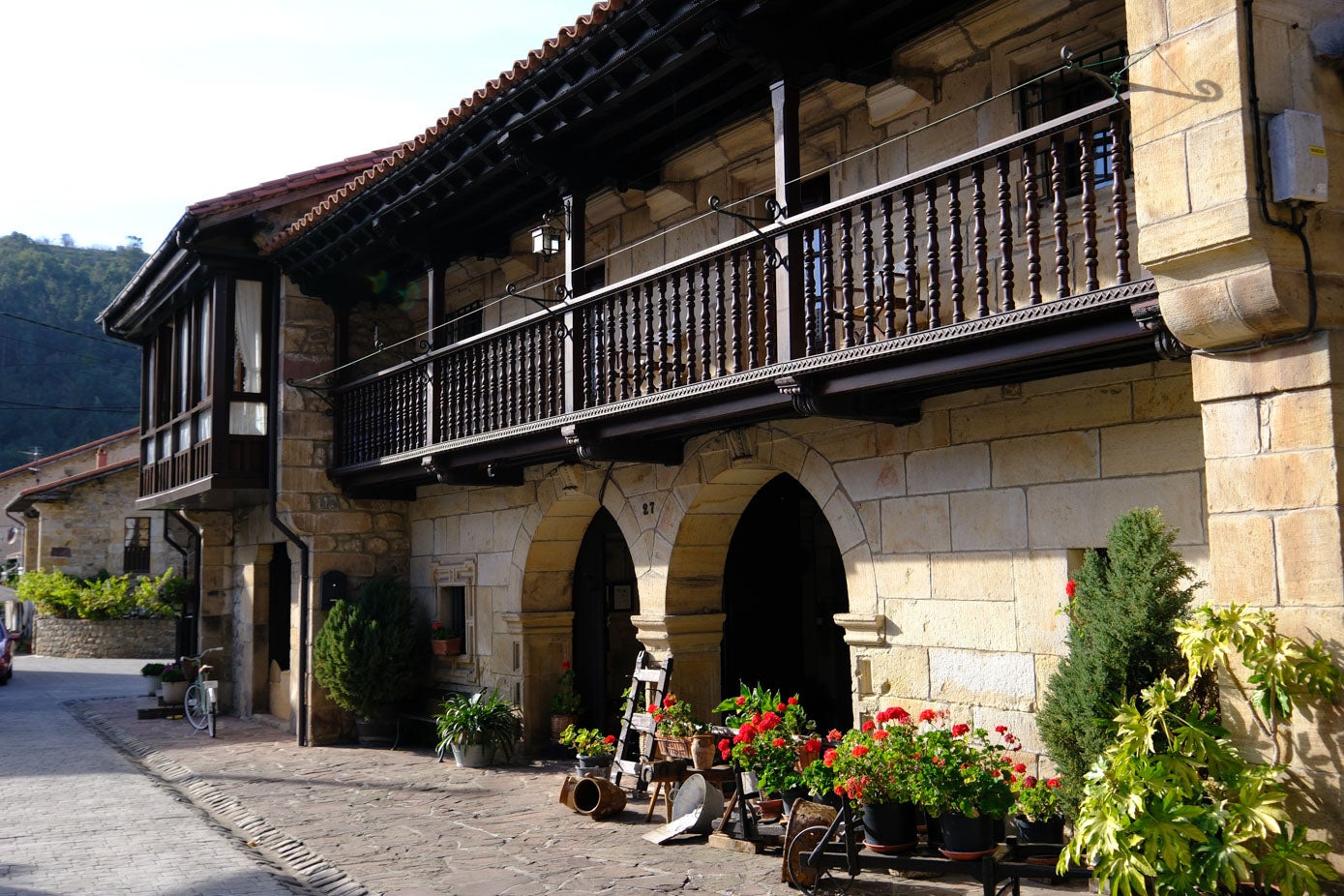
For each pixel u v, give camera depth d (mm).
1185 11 4730
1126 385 6469
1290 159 4438
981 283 5957
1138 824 4391
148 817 9680
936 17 7660
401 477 12242
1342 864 4270
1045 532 6844
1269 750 4555
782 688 10883
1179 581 6125
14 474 39344
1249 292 4496
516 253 12266
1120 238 5328
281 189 13266
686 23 7457
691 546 9812
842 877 6699
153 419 16359
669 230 9664
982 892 6301
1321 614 4379
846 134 8695
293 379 13562
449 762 12000
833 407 7172
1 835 8891
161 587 28609
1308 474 4449
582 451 8969
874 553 7977
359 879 7305
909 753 5992
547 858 7664
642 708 9352
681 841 8000
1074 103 7219
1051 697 6125
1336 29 4824
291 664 14508
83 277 57250
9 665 23969
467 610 12906
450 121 9539
